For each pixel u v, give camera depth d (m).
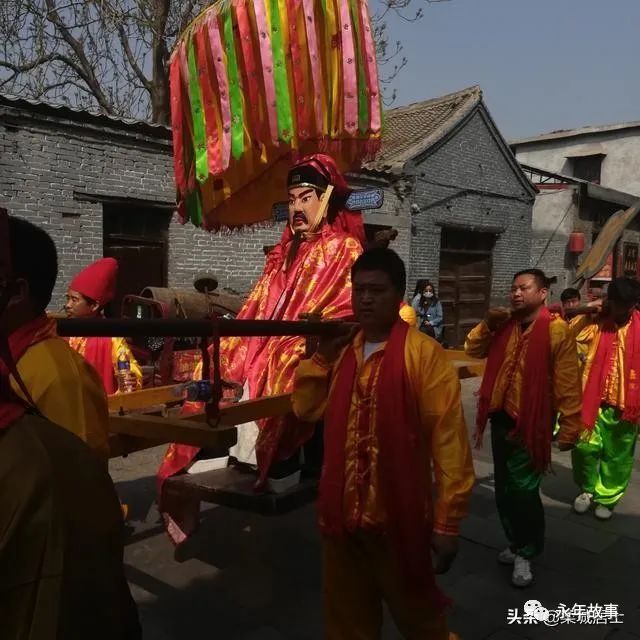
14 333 1.56
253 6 3.20
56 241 7.53
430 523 2.12
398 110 14.37
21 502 1.05
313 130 3.35
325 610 2.31
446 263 13.11
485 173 13.36
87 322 1.65
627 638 3.07
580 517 4.61
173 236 8.77
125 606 1.24
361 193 3.55
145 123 7.95
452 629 3.12
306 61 3.27
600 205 16.41
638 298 4.49
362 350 2.24
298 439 2.88
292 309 3.31
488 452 6.09
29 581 1.04
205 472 3.12
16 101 6.96
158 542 4.05
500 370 3.57
